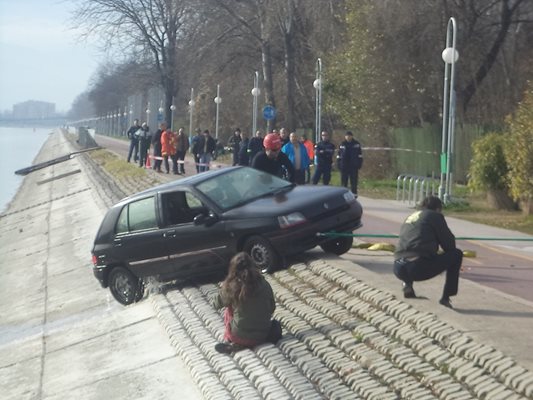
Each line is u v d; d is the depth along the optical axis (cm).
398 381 831
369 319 1039
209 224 1432
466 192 3008
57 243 3130
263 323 1055
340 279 1235
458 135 3459
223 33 5316
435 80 3891
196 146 4128
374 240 1788
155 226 1516
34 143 17575
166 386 1094
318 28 4775
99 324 1545
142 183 3812
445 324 940
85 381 1245
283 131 2516
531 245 1780
